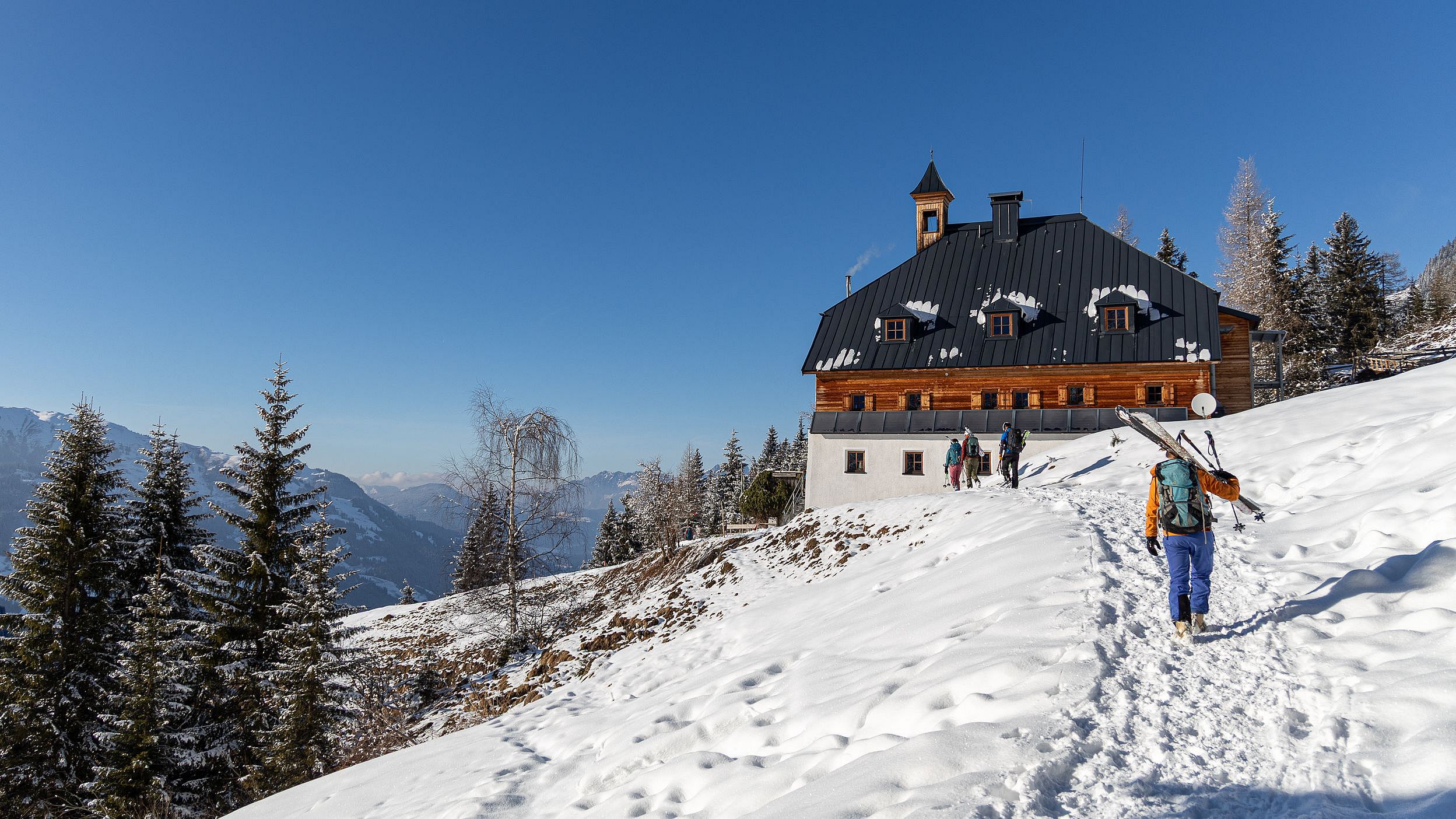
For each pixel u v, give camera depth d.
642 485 51.72
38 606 20.67
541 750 8.99
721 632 14.81
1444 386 15.54
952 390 30.20
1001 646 6.11
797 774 5.09
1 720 18.81
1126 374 28.00
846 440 30.91
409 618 38.59
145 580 23.34
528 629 24.17
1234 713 4.46
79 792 18.86
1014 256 33.16
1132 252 30.92
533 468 23.75
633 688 12.49
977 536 12.93
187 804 17.42
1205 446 16.86
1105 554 8.66
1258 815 3.37
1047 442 27.62
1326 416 15.95
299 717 17.20
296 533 21.30
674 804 5.41
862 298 34.22
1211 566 5.89
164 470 25.94
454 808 6.82
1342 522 8.52
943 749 4.36
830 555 19.11
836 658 7.99
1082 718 4.55
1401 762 3.51
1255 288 48.38
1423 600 5.46
